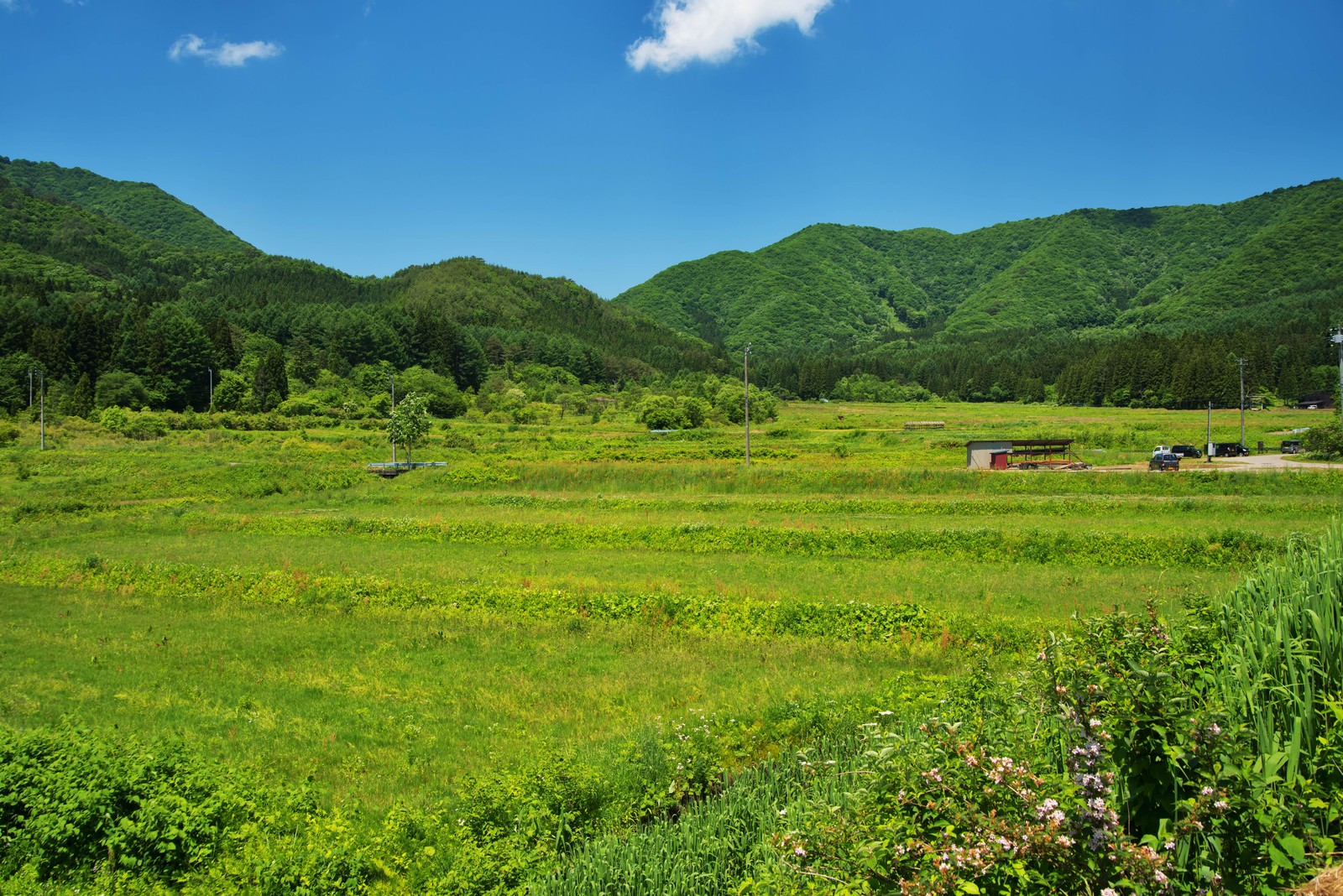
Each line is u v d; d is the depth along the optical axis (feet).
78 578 89.04
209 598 80.84
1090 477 147.95
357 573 88.84
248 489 168.76
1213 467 178.60
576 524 116.78
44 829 29.96
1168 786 18.75
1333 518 29.68
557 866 27.71
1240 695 21.99
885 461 199.93
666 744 37.32
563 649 61.52
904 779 19.66
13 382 313.32
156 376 341.00
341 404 363.76
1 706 48.24
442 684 53.01
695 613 67.87
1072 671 20.75
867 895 18.30
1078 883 16.93
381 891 27.58
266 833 30.07
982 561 91.04
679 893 25.03
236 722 46.37
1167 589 71.67
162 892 28.09
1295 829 17.76
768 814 28.76
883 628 61.72
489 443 282.97
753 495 149.79
